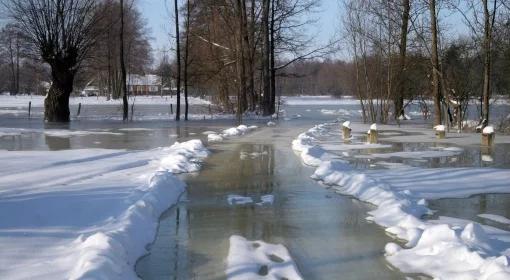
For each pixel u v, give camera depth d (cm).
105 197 912
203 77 4316
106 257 558
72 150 1625
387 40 3103
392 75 3084
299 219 827
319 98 10069
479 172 1238
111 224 731
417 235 714
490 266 542
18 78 9975
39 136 2144
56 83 3212
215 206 914
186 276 581
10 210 804
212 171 1280
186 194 1017
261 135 2305
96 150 1625
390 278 575
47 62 3203
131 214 762
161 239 723
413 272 592
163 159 1376
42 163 1313
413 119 3694
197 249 677
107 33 3888
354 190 1024
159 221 816
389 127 2805
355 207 906
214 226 787
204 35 4122
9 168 1223
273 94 4294
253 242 704
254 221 815
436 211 880
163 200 916
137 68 8494
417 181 1133
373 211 875
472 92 2919
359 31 3272
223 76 4194
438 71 2539
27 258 587
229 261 628
